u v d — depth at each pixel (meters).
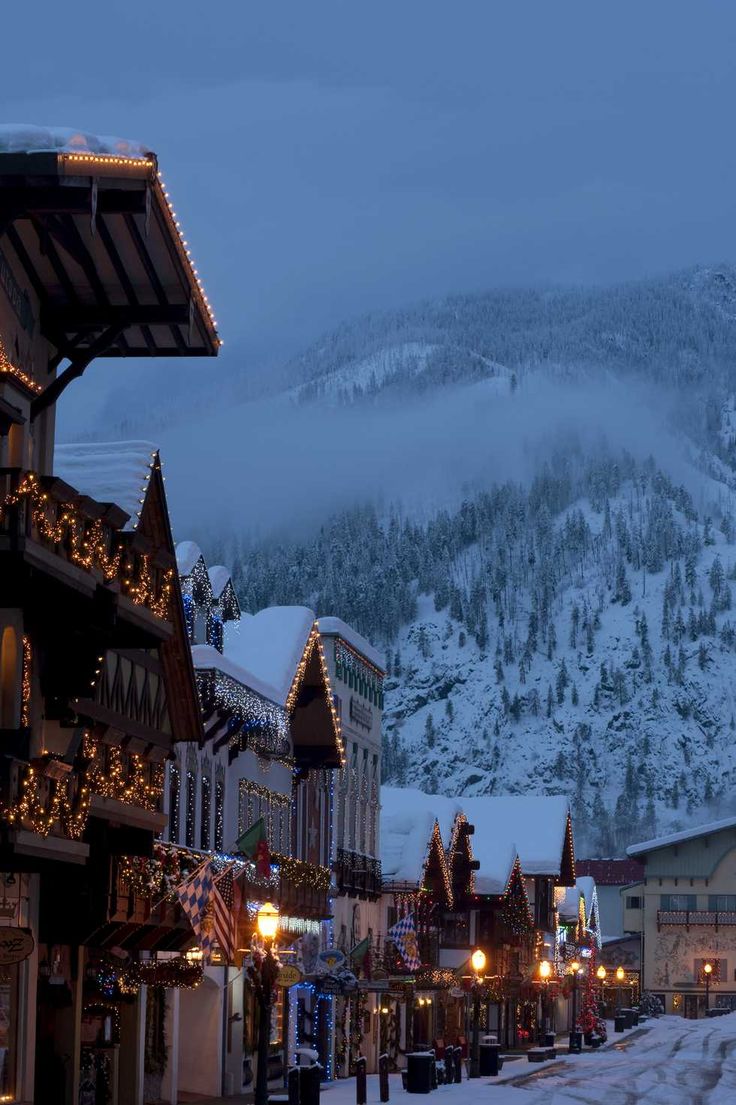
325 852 73.25
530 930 116.12
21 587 30.05
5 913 33.66
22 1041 34.09
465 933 105.19
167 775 49.03
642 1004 181.62
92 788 35.78
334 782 75.56
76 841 32.06
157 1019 49.44
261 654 62.31
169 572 38.03
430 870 92.19
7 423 31.52
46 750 34.88
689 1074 81.50
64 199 28.52
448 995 96.56
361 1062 56.12
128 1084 46.28
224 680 52.38
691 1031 140.75
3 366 31.09
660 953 197.88
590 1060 94.88
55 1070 38.12
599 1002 163.50
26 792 29.34
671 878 198.38
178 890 39.31
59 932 37.03
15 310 32.88
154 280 33.53
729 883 196.88
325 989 66.19
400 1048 87.31
